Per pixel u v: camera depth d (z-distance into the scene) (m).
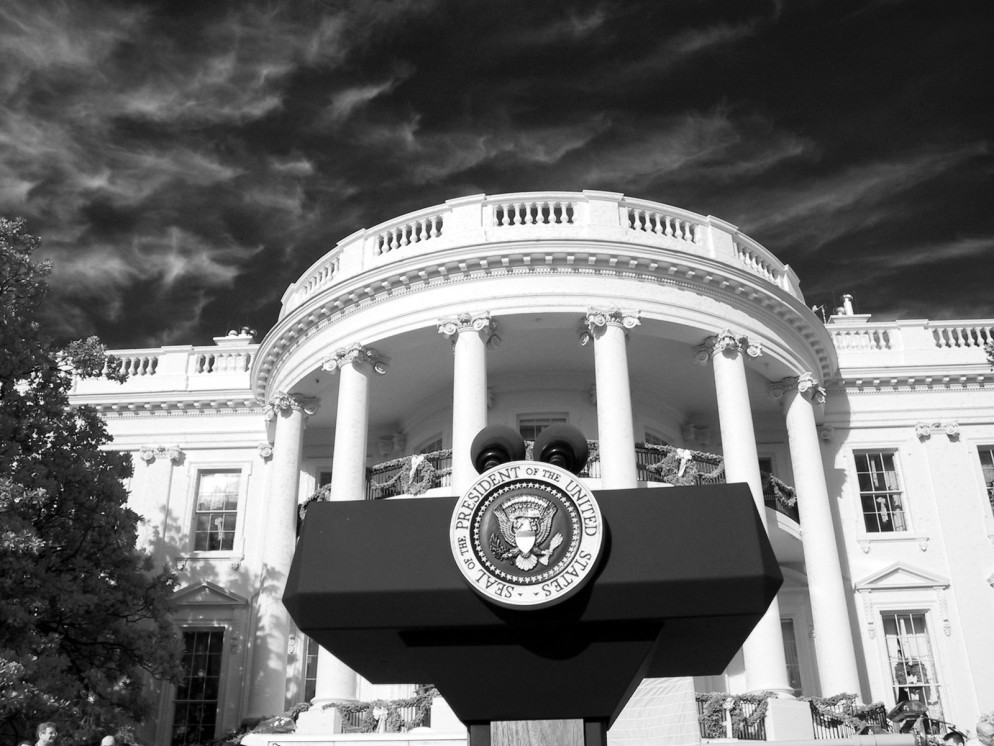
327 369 23.44
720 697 19.64
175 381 29.80
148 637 19.31
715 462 22.41
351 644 4.90
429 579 4.51
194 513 28.38
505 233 22.67
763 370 24.25
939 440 27.52
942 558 26.28
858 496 27.05
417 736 17.70
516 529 4.46
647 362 24.16
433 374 24.70
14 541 16.33
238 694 25.92
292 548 24.44
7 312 18.36
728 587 4.36
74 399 29.05
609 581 4.40
